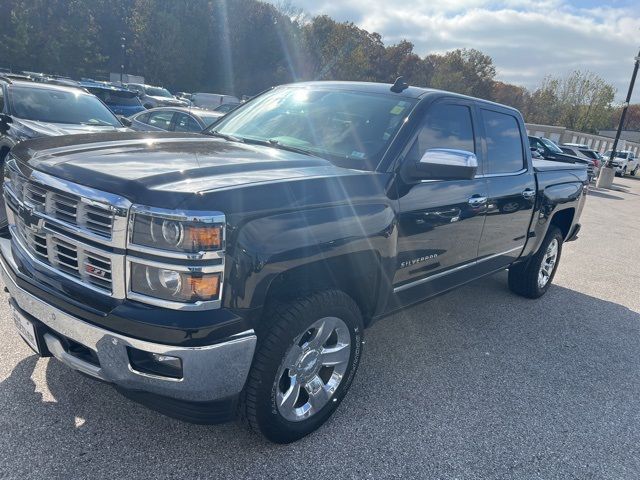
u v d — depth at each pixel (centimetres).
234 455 263
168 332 210
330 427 295
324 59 6519
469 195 371
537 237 506
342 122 343
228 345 221
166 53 5250
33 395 291
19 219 265
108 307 220
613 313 557
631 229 1195
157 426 277
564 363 416
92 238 218
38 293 242
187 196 209
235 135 366
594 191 2167
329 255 255
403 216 309
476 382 367
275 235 231
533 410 339
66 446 255
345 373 294
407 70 7431
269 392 250
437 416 318
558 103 6744
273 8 6525
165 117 1016
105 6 5253
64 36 4400
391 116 336
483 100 414
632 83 2295
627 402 364
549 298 583
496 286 602
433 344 422
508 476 272
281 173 260
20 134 668
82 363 235
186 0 5544
